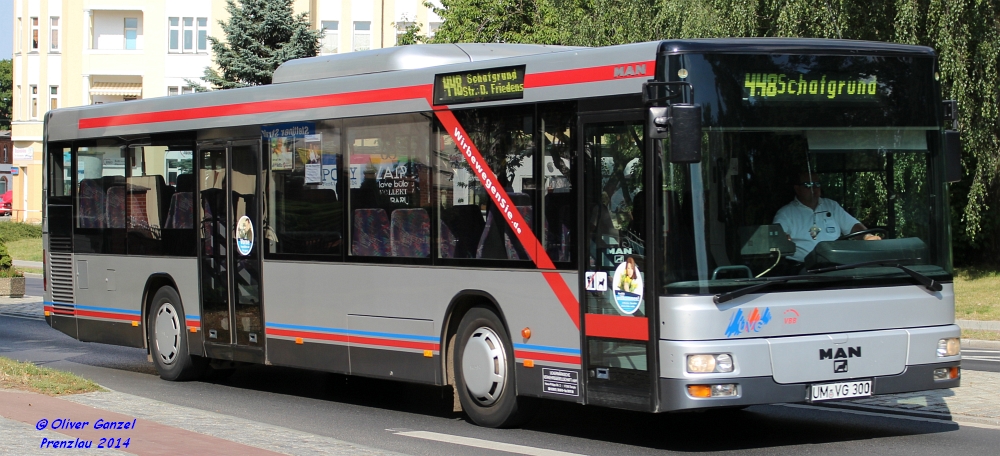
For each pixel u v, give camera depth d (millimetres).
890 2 22578
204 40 58062
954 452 8359
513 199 9375
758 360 8008
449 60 10922
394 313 10523
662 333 8055
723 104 8172
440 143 10078
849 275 8383
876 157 8625
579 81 8836
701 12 23078
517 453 8516
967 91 22156
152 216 13672
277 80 12211
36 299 27016
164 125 13453
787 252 8234
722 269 8039
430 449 8727
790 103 8359
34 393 10633
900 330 8539
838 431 9406
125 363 15477
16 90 63531
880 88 8680
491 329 9695
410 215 10367
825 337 8219
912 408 10383
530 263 9219
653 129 8031
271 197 11953
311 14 55844
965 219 24391
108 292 14391
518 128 9359
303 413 10914
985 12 21953
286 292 11750
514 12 36656
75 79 59594
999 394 10961
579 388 8789
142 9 58406
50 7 61219
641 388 8250
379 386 13141
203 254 12906
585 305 8742
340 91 11148
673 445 8875
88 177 14750
